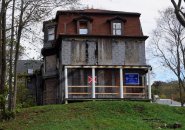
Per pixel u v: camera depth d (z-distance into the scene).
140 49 45.75
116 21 46.59
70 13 45.53
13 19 30.20
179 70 56.84
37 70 57.97
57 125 28.11
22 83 49.09
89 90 43.69
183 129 28.14
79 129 27.03
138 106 33.69
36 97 57.84
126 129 27.22
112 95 43.88
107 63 44.81
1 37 30.27
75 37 44.78
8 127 28.81
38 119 30.56
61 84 44.97
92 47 44.91
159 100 70.12
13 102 30.81
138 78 45.03
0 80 30.58
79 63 44.34
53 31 49.28
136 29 46.72
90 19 46.12
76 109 33.09
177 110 34.19
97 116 31.27
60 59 46.03
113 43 45.34
